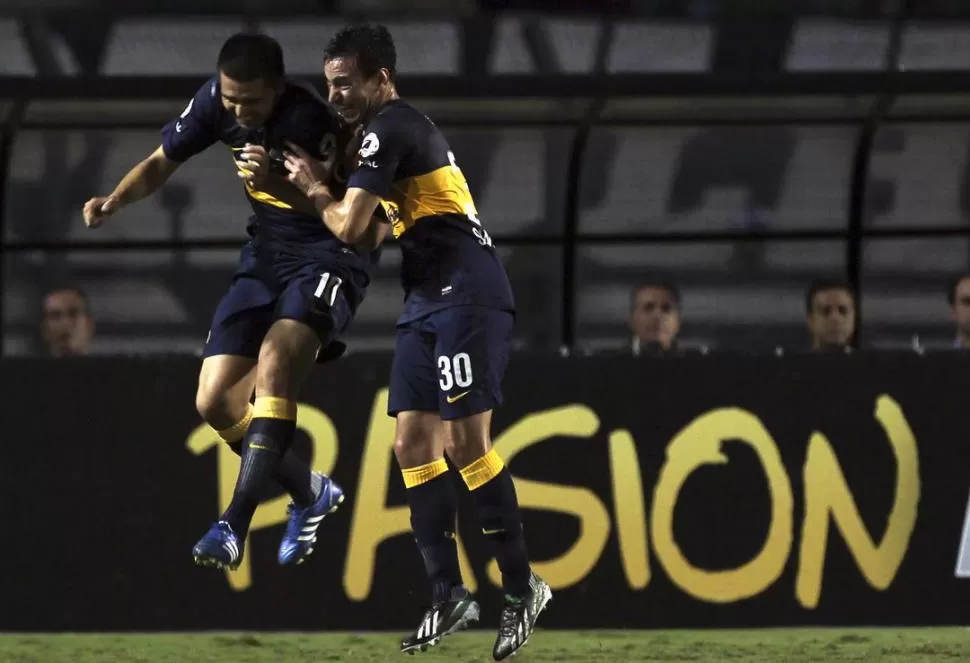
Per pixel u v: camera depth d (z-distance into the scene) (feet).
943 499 75.51
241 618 74.49
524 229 97.14
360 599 74.59
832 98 88.17
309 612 74.49
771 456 75.51
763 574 75.10
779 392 75.82
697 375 75.82
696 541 75.10
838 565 75.20
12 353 97.66
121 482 75.05
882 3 131.34
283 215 59.47
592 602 74.79
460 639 72.84
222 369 59.88
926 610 75.15
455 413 58.08
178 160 60.34
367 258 61.00
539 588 61.41
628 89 85.87
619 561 75.00
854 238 97.09
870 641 71.15
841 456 75.56
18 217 95.50
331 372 75.20
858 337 91.97
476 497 60.13
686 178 97.71
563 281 95.35
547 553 74.84
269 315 60.29
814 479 75.41
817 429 75.66
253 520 74.84
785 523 75.25
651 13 129.70
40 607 74.64
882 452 75.61
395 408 60.44
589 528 75.00
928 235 98.07
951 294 92.02
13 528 74.95
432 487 60.49
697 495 75.31
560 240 95.96
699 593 74.90
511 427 75.15
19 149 94.22
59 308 91.81
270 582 74.64
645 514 75.15
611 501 75.15
